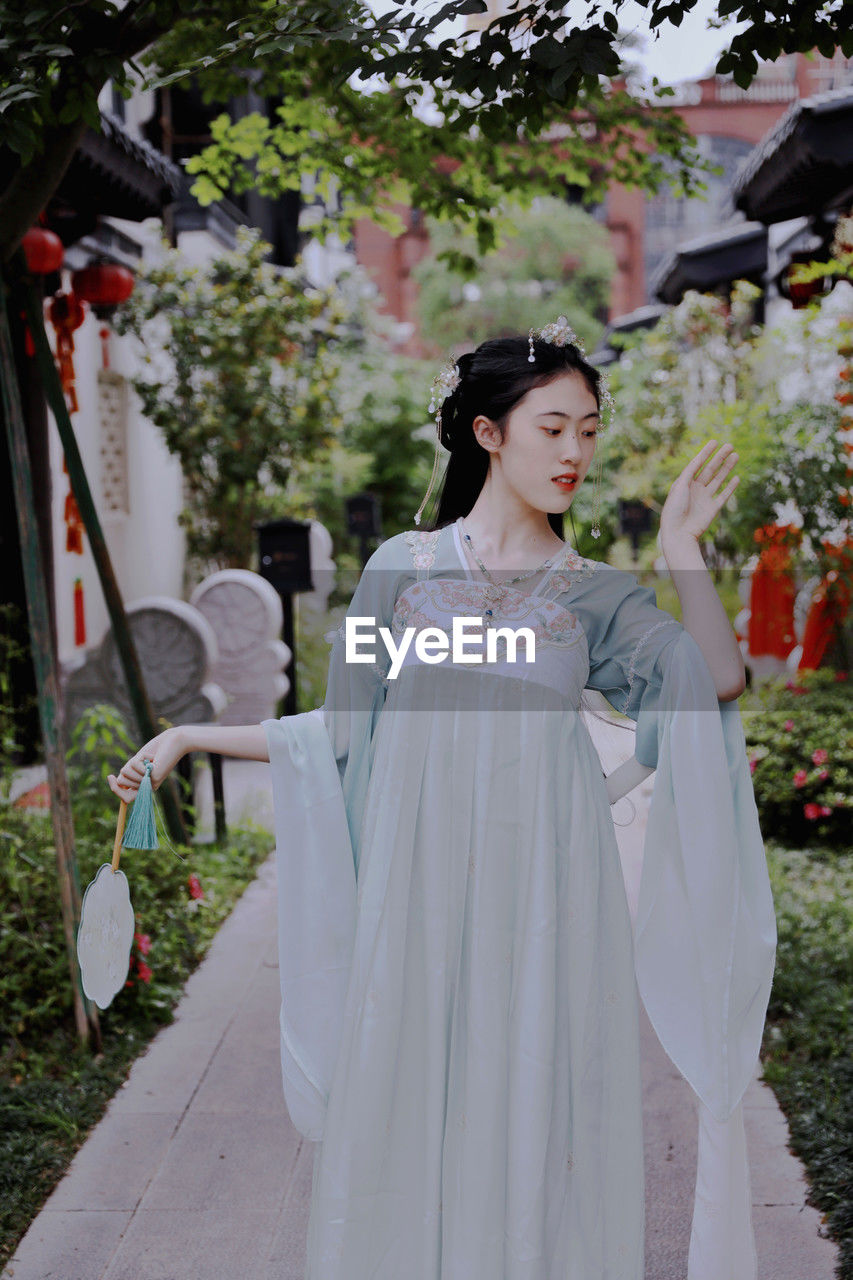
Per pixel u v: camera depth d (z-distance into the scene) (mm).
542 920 2033
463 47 2832
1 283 3768
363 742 2258
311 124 5480
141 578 11180
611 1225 2129
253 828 6562
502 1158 2035
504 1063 2039
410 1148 2100
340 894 2227
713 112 33844
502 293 28547
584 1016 2074
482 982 2043
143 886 4695
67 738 6203
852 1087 3496
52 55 2936
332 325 11258
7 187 3914
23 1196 3061
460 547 2188
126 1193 3115
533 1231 2006
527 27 2699
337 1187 2049
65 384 6117
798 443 7984
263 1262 2801
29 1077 3682
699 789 2090
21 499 3707
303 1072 2193
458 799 2076
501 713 2070
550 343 2143
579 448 2121
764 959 2131
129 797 2203
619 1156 2133
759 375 10172
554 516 2271
